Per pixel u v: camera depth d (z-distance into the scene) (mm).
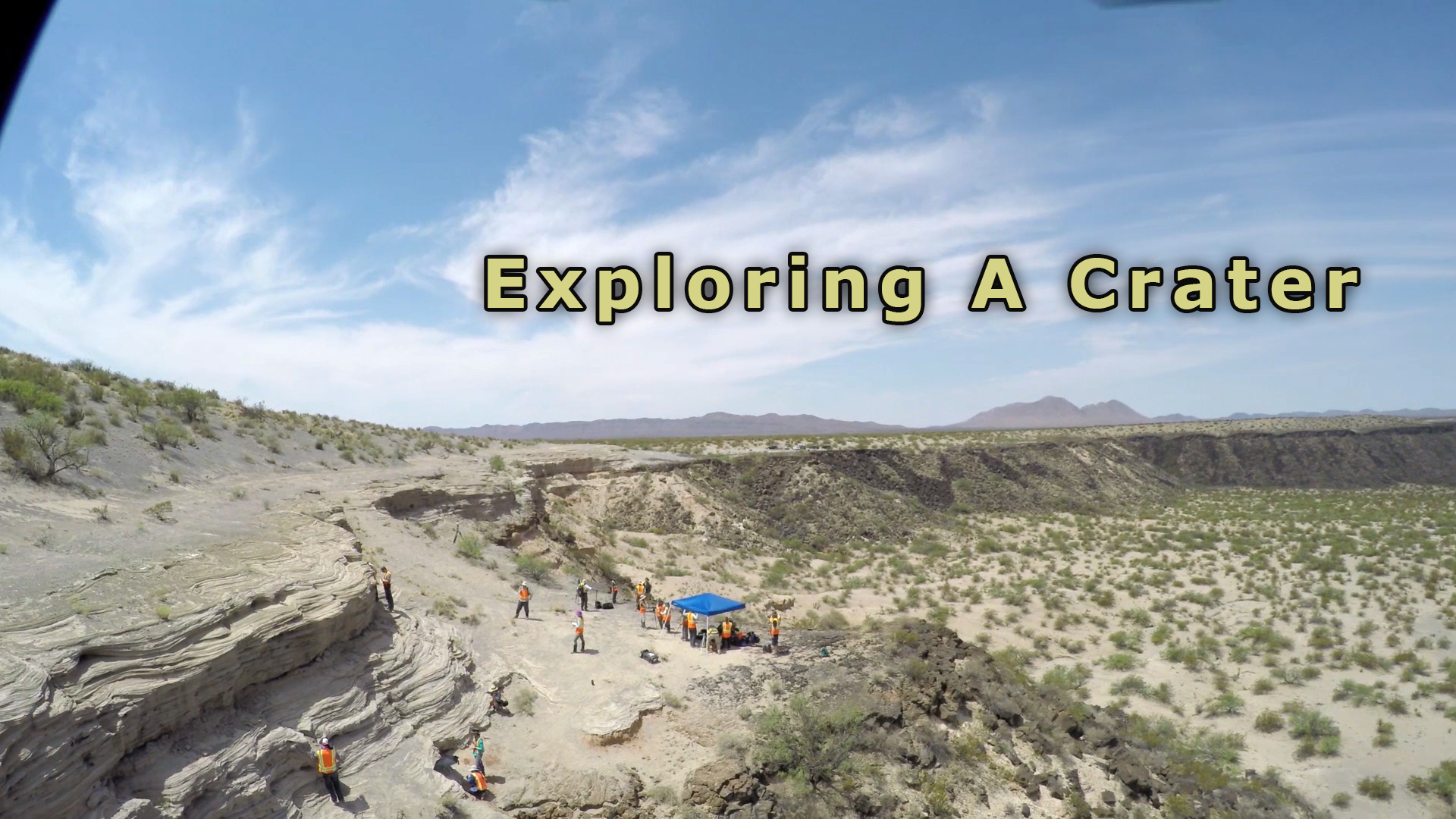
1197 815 22000
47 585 15156
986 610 46531
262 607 16547
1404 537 63062
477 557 35219
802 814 18000
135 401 37406
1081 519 82375
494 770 18250
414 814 15117
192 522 24125
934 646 28344
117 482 27047
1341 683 33969
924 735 21969
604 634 27547
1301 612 44281
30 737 10297
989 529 76750
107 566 17109
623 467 71375
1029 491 96250
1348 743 28625
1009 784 21469
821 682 23969
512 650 24766
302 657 16734
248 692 15156
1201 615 45125
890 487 86875
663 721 21125
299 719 15516
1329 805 24859
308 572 19750
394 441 60531
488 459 62031
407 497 38062
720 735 20641
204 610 14977
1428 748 27828
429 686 19438
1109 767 23531
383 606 22156
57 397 31312
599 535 55469
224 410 46312
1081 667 36406
